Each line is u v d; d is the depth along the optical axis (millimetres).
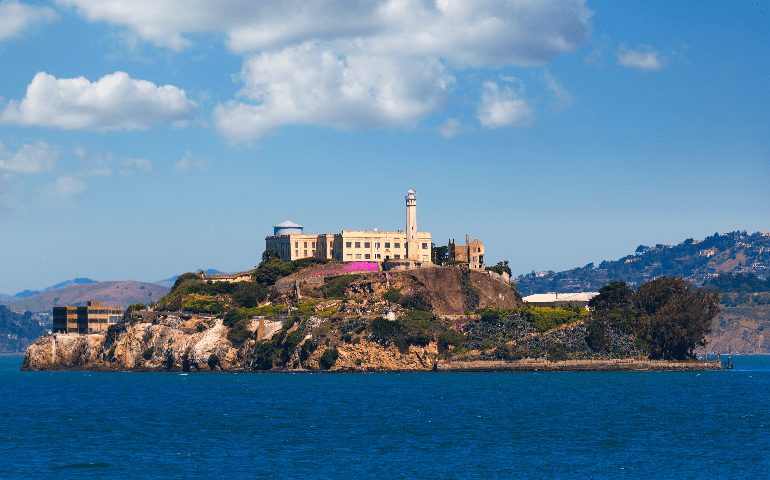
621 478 179250
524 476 181125
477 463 193875
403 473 184250
